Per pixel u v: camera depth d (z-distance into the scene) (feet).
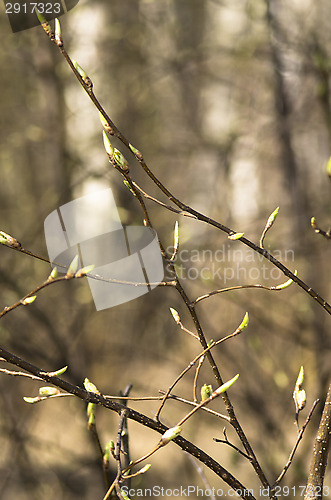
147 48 25.04
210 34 29.04
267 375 15.99
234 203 25.84
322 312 15.10
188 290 18.88
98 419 16.74
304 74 18.65
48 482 15.34
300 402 4.85
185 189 32.78
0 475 15.81
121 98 23.63
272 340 16.80
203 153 25.18
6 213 25.44
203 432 17.93
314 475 4.86
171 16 27.09
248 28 23.29
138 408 19.31
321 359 13.66
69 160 19.85
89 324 17.94
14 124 24.07
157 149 24.26
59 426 18.12
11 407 16.69
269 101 21.98
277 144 21.22
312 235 17.01
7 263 16.79
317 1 19.58
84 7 22.58
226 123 29.91
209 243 16.96
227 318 18.11
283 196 20.36
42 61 20.33
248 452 4.94
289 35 19.52
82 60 22.68
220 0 28.25
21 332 15.55
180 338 20.03
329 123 16.78
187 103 30.86
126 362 19.34
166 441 3.92
